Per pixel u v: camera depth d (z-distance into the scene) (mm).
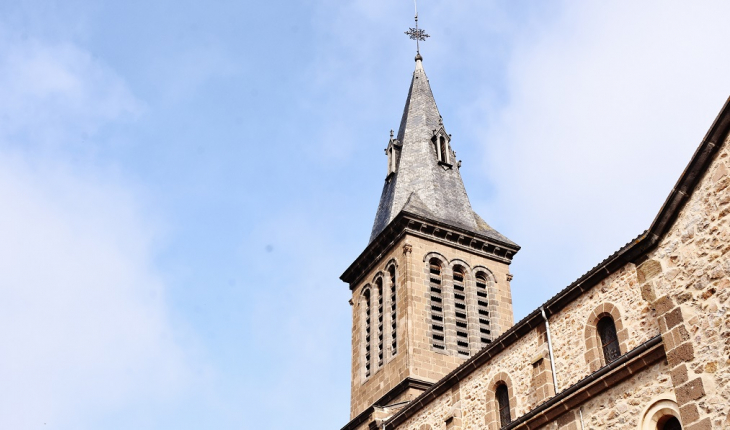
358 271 44312
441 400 26250
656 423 17125
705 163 15430
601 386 18797
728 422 13617
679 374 14812
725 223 14742
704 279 14891
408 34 57531
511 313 40906
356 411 39312
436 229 41031
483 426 23562
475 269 41375
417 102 52281
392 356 38344
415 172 46844
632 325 19297
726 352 14039
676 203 15867
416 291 38781
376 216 47344
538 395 21391
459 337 38406
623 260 20062
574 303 21594
